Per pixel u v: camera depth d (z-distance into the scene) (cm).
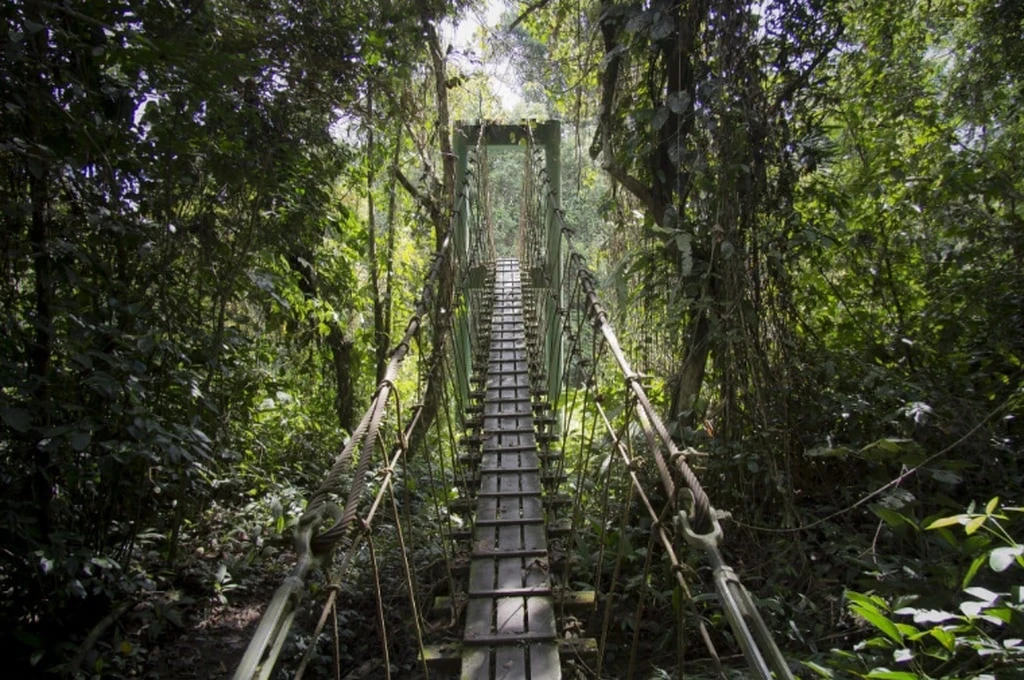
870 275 380
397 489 410
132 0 262
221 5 361
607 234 535
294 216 415
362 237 549
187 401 302
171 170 293
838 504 317
